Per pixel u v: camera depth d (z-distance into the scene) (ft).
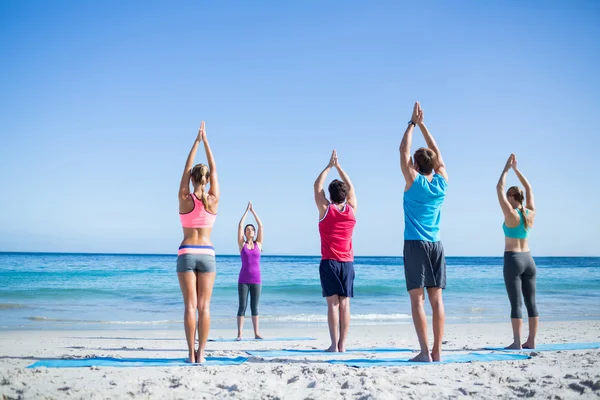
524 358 17.40
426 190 16.06
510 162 20.84
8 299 57.41
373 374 13.71
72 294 62.90
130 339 27.43
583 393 11.40
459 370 14.44
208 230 16.21
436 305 16.42
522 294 21.02
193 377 13.32
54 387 12.00
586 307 54.34
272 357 18.06
